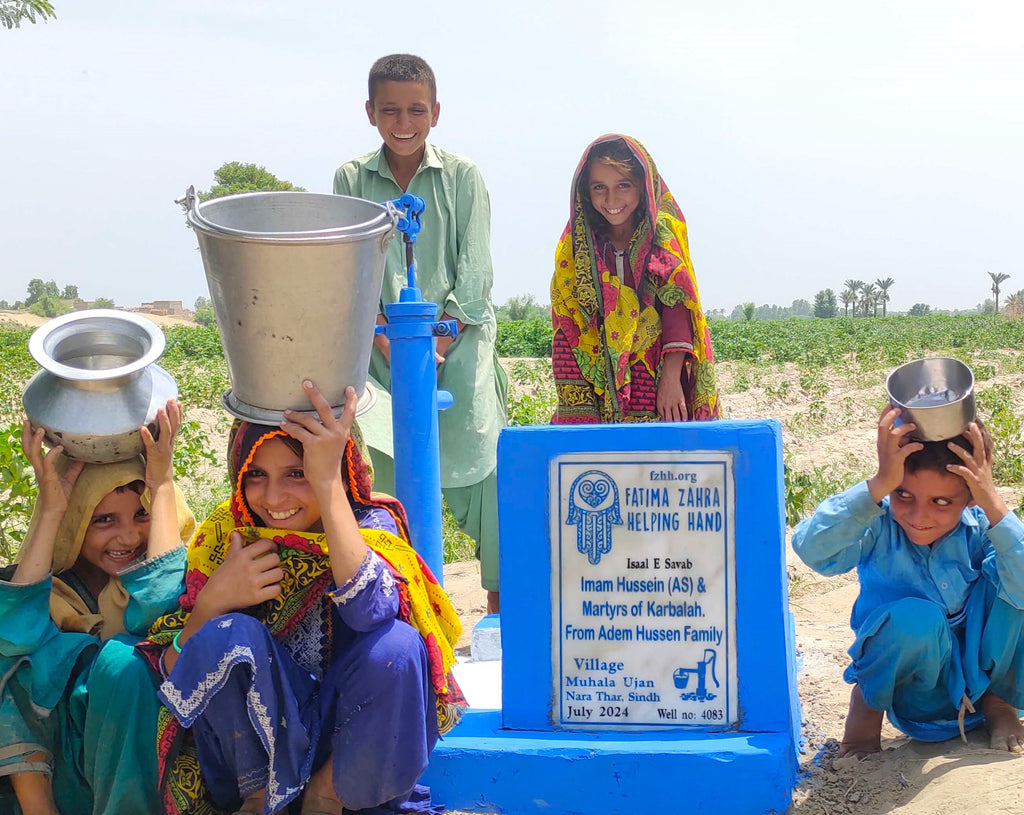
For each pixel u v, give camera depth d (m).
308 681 2.85
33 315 111.19
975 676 3.24
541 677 3.33
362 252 2.59
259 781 2.80
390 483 5.06
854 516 3.19
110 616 3.22
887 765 3.24
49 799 3.04
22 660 2.96
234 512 2.98
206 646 2.66
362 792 2.81
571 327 4.88
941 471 3.04
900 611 3.17
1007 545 3.01
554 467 3.30
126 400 3.03
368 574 2.76
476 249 5.10
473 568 6.85
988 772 3.00
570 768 3.12
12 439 6.38
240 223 2.77
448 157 5.17
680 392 4.76
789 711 3.21
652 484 3.26
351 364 2.73
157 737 2.88
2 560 6.62
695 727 3.25
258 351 2.64
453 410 5.04
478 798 3.17
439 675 2.91
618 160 4.59
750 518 3.22
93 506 3.10
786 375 28.20
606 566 3.29
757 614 3.22
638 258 4.74
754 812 3.03
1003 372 26.25
